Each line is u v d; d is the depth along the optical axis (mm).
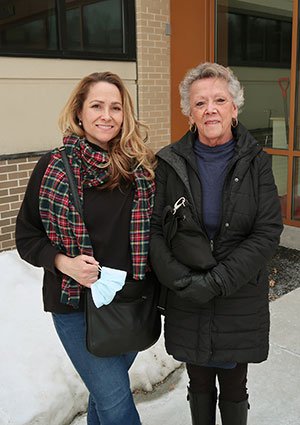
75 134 1866
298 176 5254
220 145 1856
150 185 1880
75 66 5027
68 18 4938
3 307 3176
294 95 5078
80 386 2594
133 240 1824
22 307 3189
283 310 3707
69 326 1876
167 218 1803
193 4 5684
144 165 1857
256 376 2900
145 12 5516
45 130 4867
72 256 1786
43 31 4754
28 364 2637
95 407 2061
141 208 1830
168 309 1917
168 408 2623
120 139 1842
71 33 4992
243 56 5496
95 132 1810
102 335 1765
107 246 1814
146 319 1848
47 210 1796
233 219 1781
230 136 1871
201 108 1799
